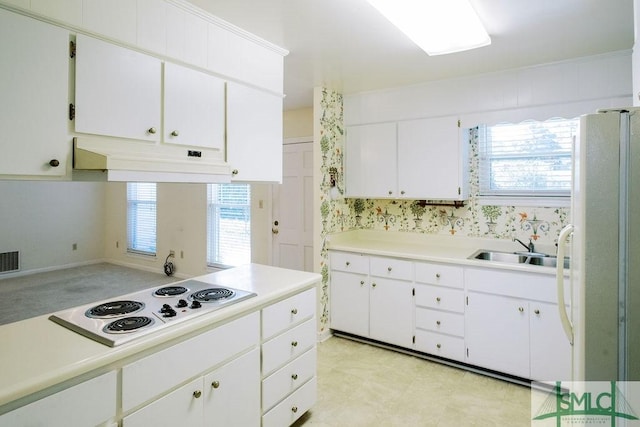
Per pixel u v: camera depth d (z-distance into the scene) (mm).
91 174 1552
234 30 2135
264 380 1901
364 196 3527
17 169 1347
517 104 2814
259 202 4648
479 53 2508
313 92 3393
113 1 1607
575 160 1287
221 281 2170
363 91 3488
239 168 2201
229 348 1704
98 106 1561
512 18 2004
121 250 6309
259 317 1874
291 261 4406
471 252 3068
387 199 3686
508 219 3090
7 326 1484
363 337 3357
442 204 3395
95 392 1229
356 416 2256
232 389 1721
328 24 2102
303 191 4293
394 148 3348
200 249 5230
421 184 3221
